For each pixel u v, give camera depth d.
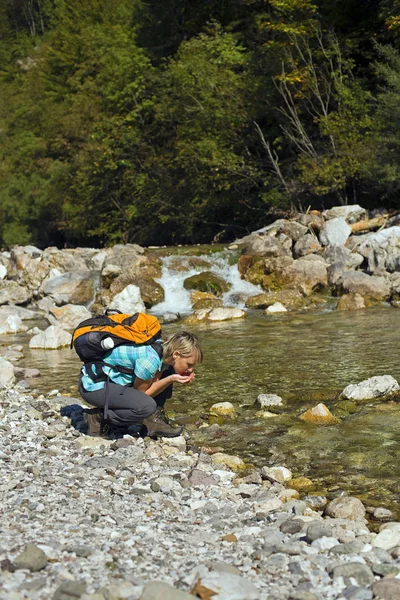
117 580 3.03
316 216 17.23
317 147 22.08
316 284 14.56
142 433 5.82
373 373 7.81
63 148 34.44
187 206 26.53
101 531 3.64
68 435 5.80
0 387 7.70
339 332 10.58
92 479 4.63
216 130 24.22
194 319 12.67
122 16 37.81
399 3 20.06
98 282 15.62
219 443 5.71
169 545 3.54
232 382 7.75
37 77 40.50
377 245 15.01
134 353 5.47
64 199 32.28
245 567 3.31
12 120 39.59
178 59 28.86
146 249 16.67
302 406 6.69
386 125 19.34
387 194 19.28
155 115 26.86
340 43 22.17
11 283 16.17
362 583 3.18
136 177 28.56
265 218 23.83
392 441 5.59
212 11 29.44
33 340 10.93
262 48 23.20
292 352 9.23
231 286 15.25
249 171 23.58
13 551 3.28
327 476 4.93
